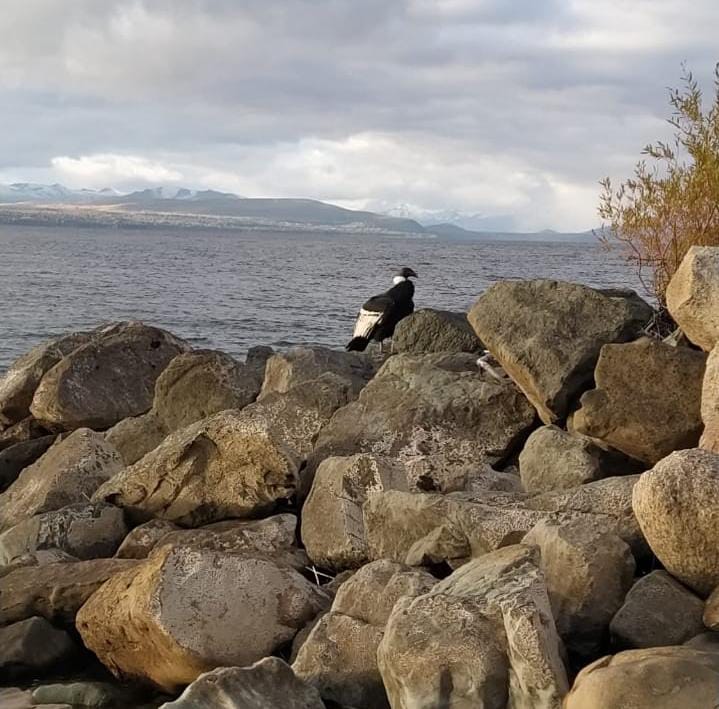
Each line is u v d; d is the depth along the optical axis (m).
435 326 14.66
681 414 9.45
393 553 9.07
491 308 11.47
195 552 8.12
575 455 9.89
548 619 6.63
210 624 7.91
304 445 12.54
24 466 14.84
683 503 6.98
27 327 43.25
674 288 9.59
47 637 8.74
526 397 11.55
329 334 40.66
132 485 10.81
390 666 6.70
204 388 14.02
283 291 67.25
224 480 10.62
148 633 7.91
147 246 192.62
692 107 12.30
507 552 7.35
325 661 7.48
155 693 8.29
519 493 9.64
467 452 11.43
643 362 9.70
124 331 15.92
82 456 11.91
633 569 7.51
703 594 7.12
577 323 11.01
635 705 5.52
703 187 11.95
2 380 16.12
